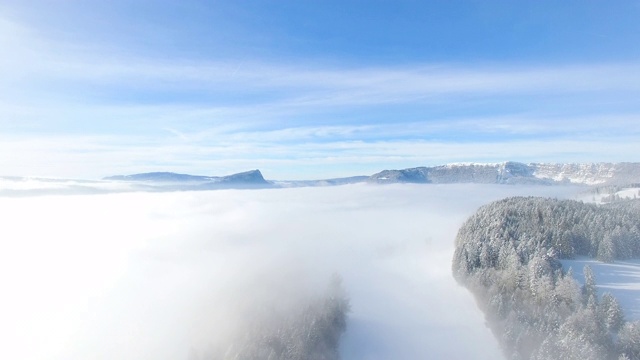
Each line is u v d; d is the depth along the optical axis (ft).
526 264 332.39
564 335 244.42
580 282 306.55
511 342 276.00
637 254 362.33
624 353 222.07
